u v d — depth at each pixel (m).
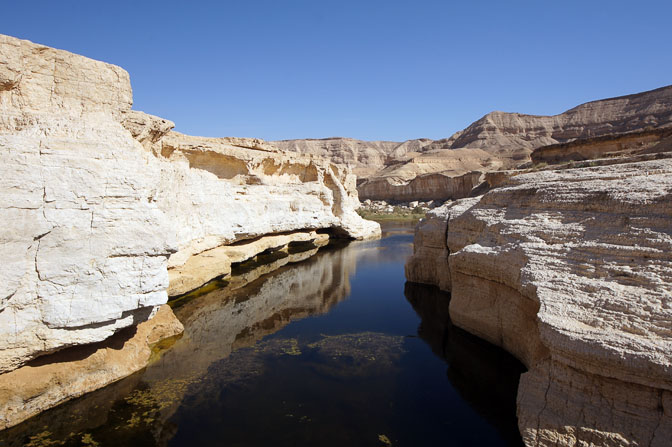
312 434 7.53
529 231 10.25
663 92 109.62
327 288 18.48
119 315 7.91
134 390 8.77
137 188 8.37
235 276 19.31
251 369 10.11
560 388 6.68
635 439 5.71
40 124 7.70
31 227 6.84
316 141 176.25
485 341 11.46
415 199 81.75
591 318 6.82
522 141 132.50
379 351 11.36
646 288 6.80
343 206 33.62
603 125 120.44
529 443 6.47
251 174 23.92
